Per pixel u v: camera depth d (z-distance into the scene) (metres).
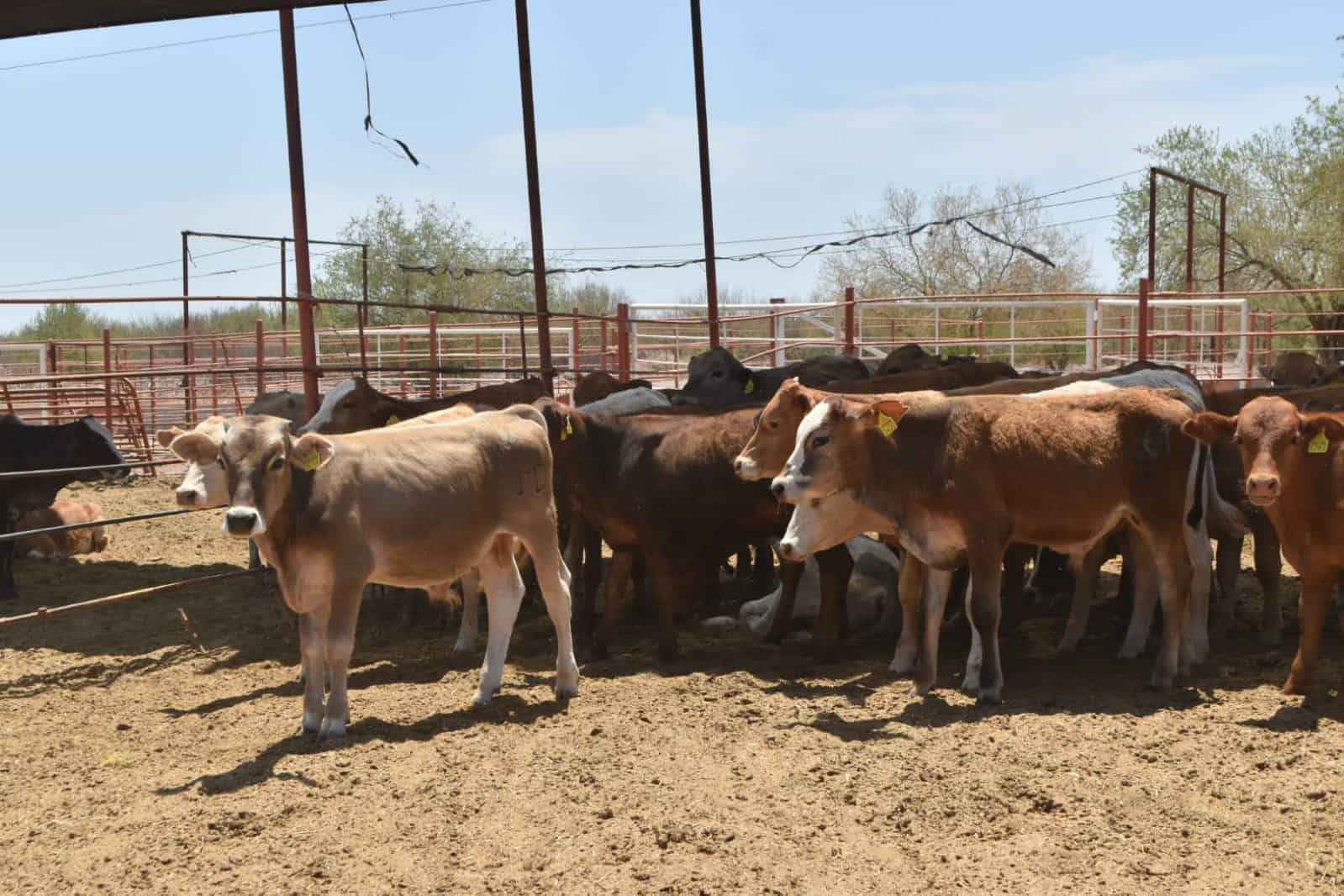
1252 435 6.58
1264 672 7.61
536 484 7.59
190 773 6.25
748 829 5.27
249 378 24.41
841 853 5.02
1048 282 45.16
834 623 8.44
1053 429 7.23
